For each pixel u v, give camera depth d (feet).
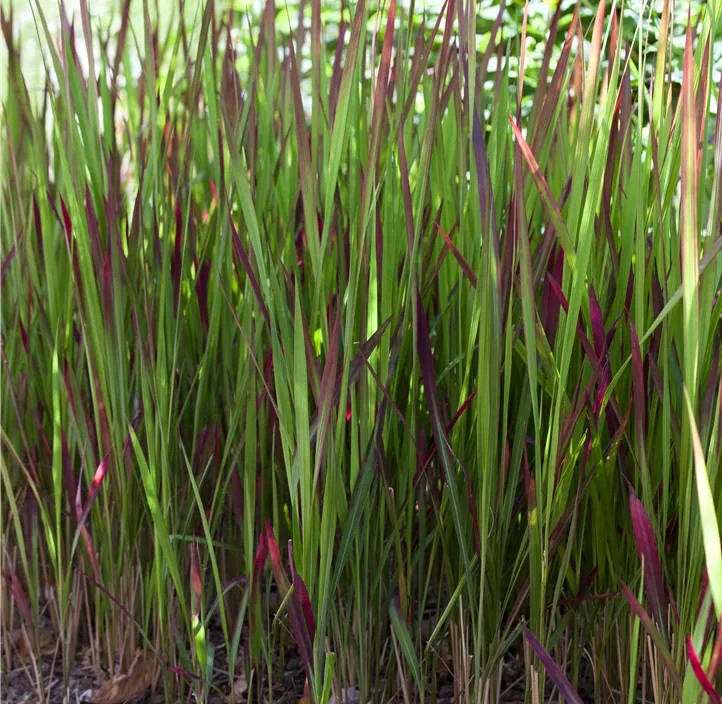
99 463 2.99
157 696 3.15
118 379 2.82
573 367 2.67
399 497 2.74
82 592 3.37
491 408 2.40
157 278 2.89
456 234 2.76
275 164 3.13
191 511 2.91
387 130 2.77
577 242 2.38
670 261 2.49
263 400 2.82
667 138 2.45
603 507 2.54
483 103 2.64
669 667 2.14
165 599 3.10
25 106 3.12
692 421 1.79
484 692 2.66
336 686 2.87
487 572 2.66
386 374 2.52
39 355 3.20
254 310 2.77
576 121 2.83
